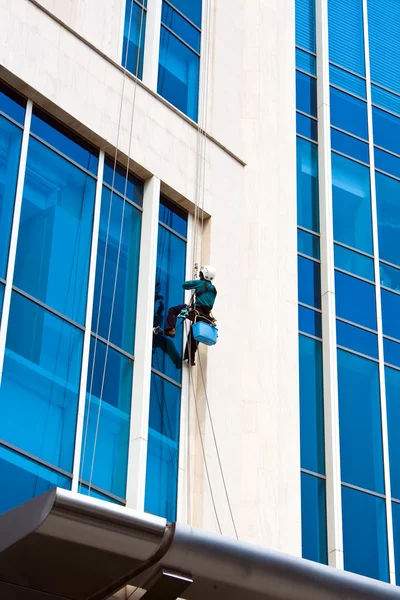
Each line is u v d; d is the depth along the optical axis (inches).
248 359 1386.6
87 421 1151.6
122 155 1299.2
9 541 849.5
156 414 1226.0
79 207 1234.6
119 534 854.5
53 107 1234.6
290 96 1642.5
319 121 1688.0
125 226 1288.1
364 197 1670.8
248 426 1344.7
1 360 1083.3
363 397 1504.7
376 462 1467.8
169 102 1419.8
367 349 1546.5
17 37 1218.6
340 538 1369.3
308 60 1738.4
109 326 1221.1
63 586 914.1
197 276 1293.1
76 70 1273.4
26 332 1123.3
